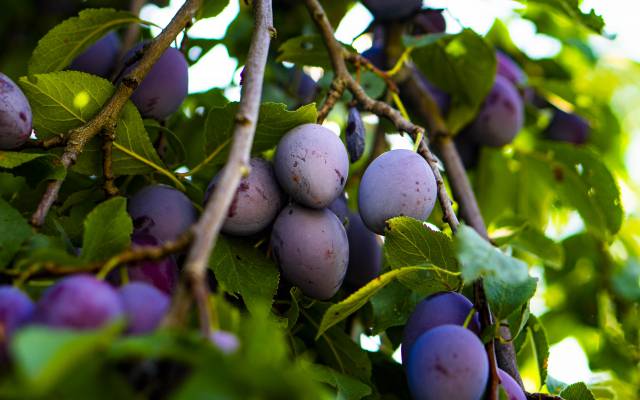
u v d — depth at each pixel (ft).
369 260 2.60
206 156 2.51
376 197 2.38
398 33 3.14
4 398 1.72
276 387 1.73
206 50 3.19
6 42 3.39
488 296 2.23
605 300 3.42
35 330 1.70
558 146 3.29
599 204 3.29
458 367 2.17
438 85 3.12
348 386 2.35
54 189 2.29
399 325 2.61
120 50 2.85
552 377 2.69
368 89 2.91
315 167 2.37
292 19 3.35
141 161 2.48
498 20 3.49
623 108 3.84
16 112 2.31
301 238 2.38
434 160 2.44
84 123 2.43
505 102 3.19
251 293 2.38
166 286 2.23
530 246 3.01
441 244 2.35
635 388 3.15
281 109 2.39
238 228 2.39
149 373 1.85
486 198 3.43
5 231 2.15
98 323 1.87
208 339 1.79
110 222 2.09
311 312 2.55
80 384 1.74
